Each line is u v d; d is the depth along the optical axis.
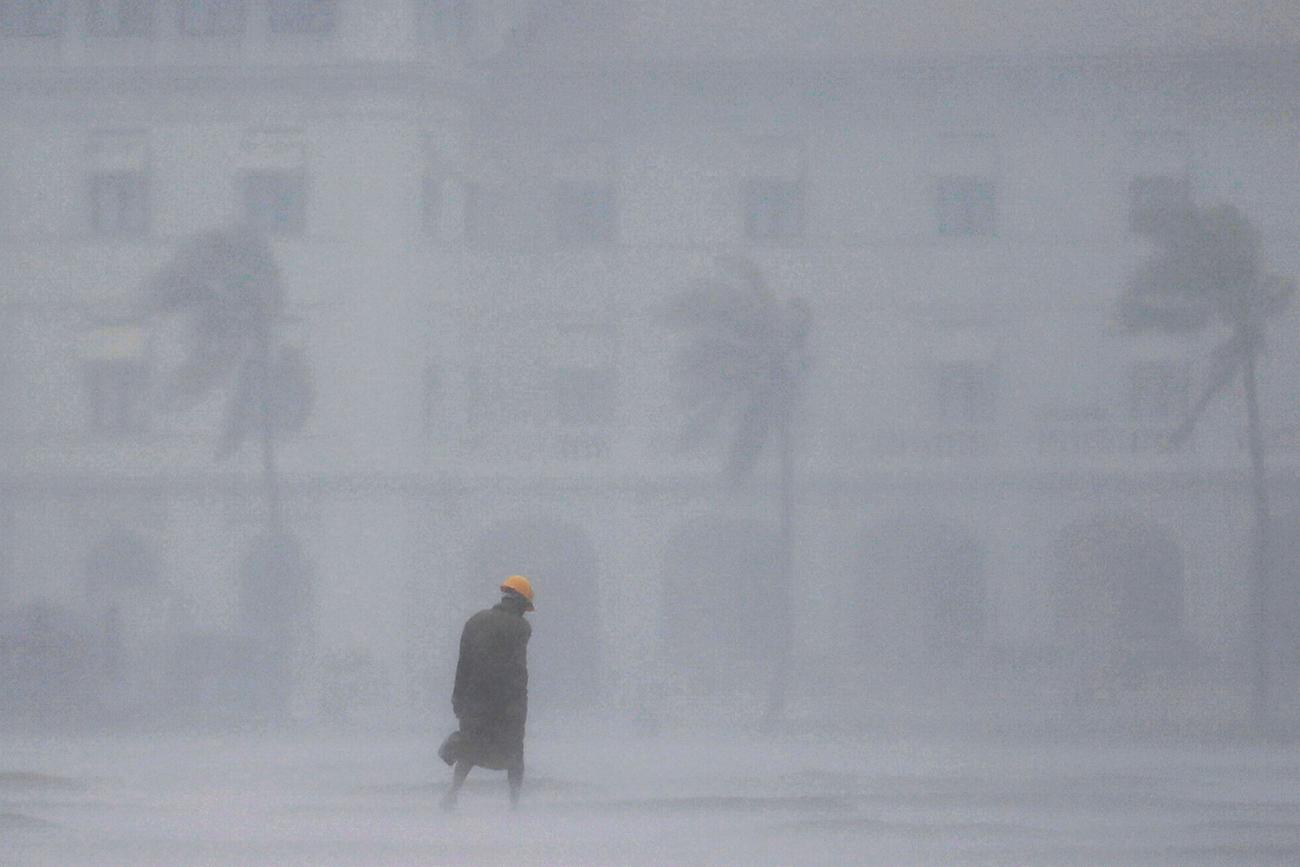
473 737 70.69
